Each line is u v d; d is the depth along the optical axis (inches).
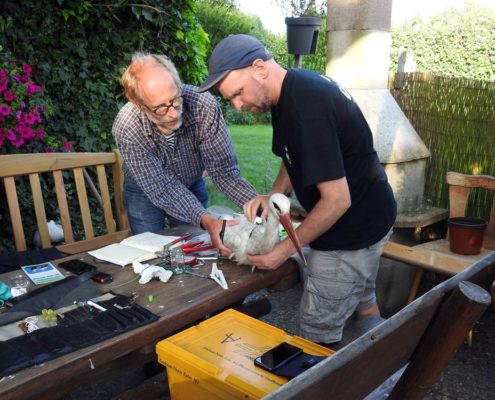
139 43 165.9
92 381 64.5
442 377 105.0
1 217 136.2
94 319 59.4
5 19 137.3
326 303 78.7
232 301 69.4
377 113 126.6
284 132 68.7
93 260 79.7
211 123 92.0
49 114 142.2
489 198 141.3
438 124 150.5
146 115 84.7
